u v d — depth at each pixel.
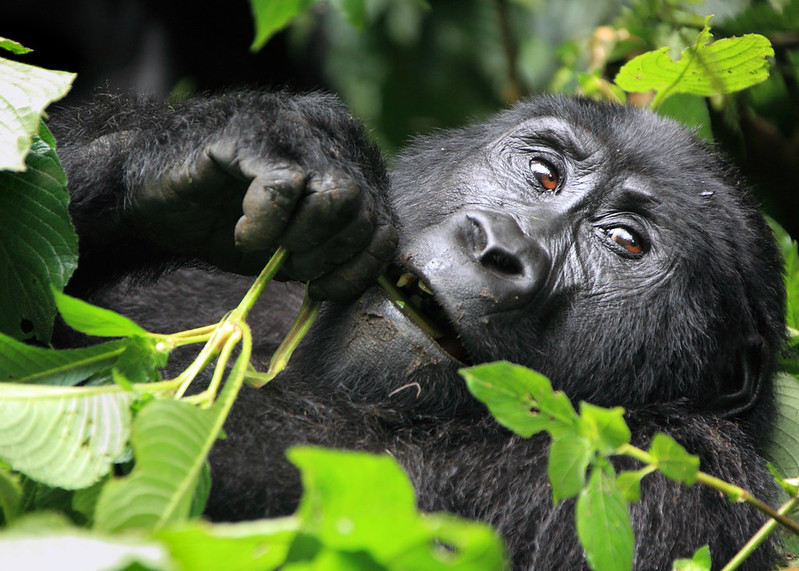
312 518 1.85
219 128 4.52
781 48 8.93
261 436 4.54
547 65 10.62
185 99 5.66
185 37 13.79
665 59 6.32
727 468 5.17
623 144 5.61
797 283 6.96
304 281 4.52
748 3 8.59
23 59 14.17
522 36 10.89
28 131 3.87
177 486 2.58
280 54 13.14
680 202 5.49
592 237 5.34
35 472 2.89
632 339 5.25
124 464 3.64
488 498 4.87
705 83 6.57
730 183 6.07
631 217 5.41
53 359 3.39
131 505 2.45
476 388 3.07
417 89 11.07
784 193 9.62
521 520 4.82
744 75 6.38
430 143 6.44
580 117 5.79
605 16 10.45
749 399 5.79
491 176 5.61
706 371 5.52
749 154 9.55
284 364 4.55
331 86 11.72
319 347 5.10
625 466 4.93
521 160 5.64
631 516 4.71
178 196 4.57
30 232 4.21
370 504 1.84
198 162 4.43
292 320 6.66
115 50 14.08
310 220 4.19
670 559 4.68
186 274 6.85
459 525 1.79
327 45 11.98
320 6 11.88
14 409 2.93
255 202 4.14
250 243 4.17
